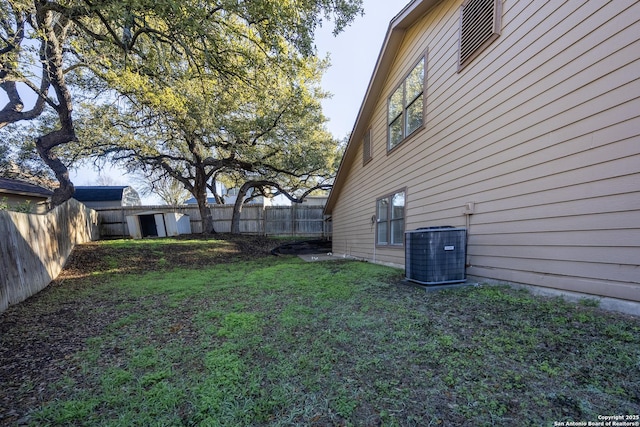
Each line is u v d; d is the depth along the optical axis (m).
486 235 3.84
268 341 2.56
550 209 2.95
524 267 3.25
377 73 7.21
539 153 3.07
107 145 10.95
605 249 2.46
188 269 7.50
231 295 4.40
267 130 12.00
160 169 14.97
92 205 19.64
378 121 7.80
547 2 2.98
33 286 4.86
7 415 1.69
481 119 3.93
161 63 6.13
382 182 7.46
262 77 7.05
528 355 1.97
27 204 6.64
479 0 3.98
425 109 5.39
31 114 8.48
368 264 7.21
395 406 1.60
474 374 1.83
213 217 16.33
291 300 3.89
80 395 1.87
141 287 5.25
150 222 13.91
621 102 2.34
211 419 1.57
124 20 4.40
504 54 3.54
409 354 2.16
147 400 1.77
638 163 2.23
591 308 2.48
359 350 2.29
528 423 1.40
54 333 3.08
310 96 11.34
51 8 4.62
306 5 5.62
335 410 1.60
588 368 1.75
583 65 2.63
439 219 4.91
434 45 5.13
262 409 1.64
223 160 13.12
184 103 8.05
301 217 17.19
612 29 2.41
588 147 2.59
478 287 3.61
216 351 2.40
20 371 2.24
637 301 2.23
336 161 15.98
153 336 2.86
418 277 4.05
